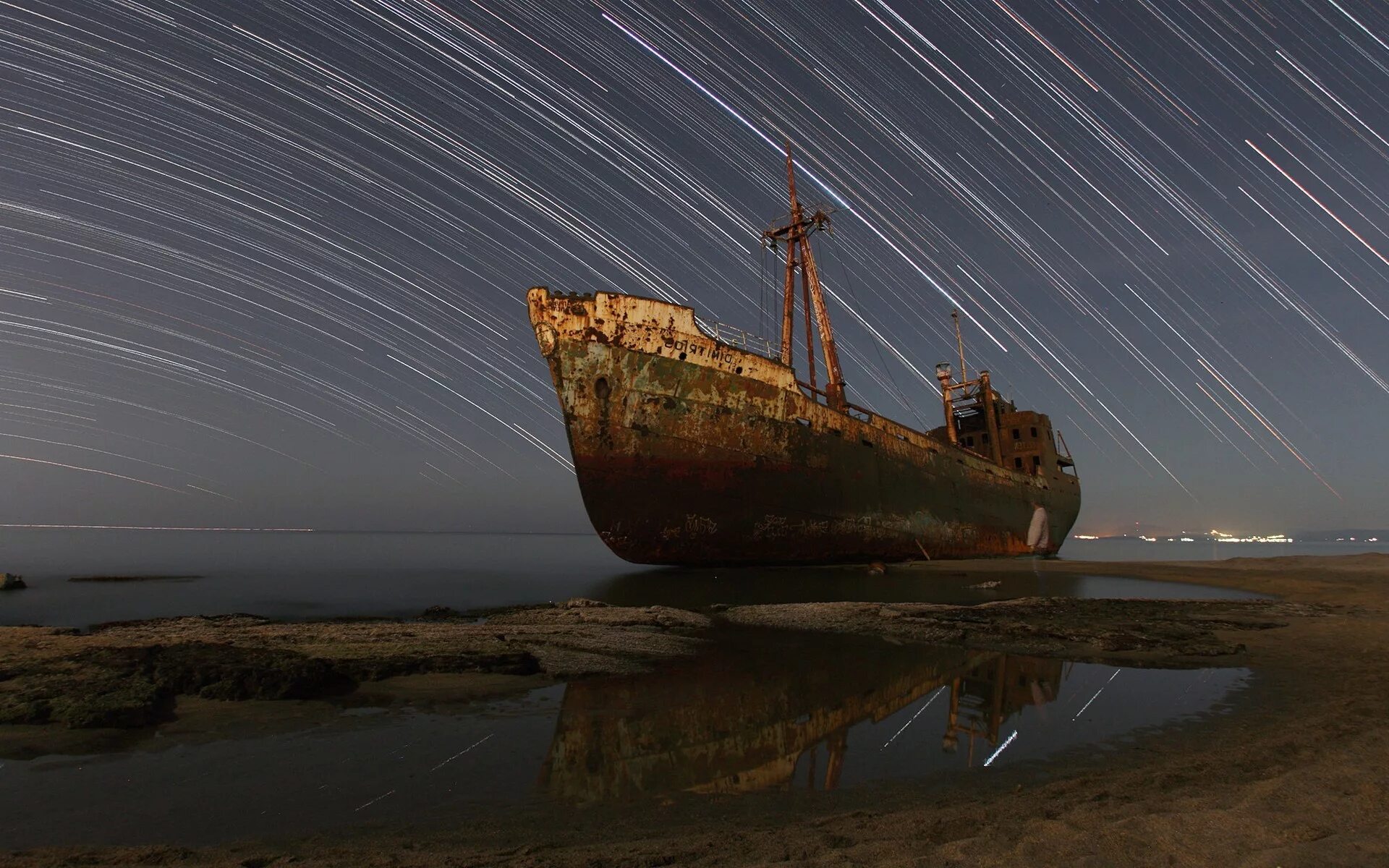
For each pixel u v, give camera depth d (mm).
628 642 9398
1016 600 13906
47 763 4727
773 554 22688
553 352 19469
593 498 20047
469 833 3643
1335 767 3842
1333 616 12031
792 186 31438
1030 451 39312
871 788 4363
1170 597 15641
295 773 4633
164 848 3342
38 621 12297
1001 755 5039
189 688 6457
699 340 20641
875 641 9859
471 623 11828
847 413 24375
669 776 4621
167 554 40250
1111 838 2877
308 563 31531
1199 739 5348
